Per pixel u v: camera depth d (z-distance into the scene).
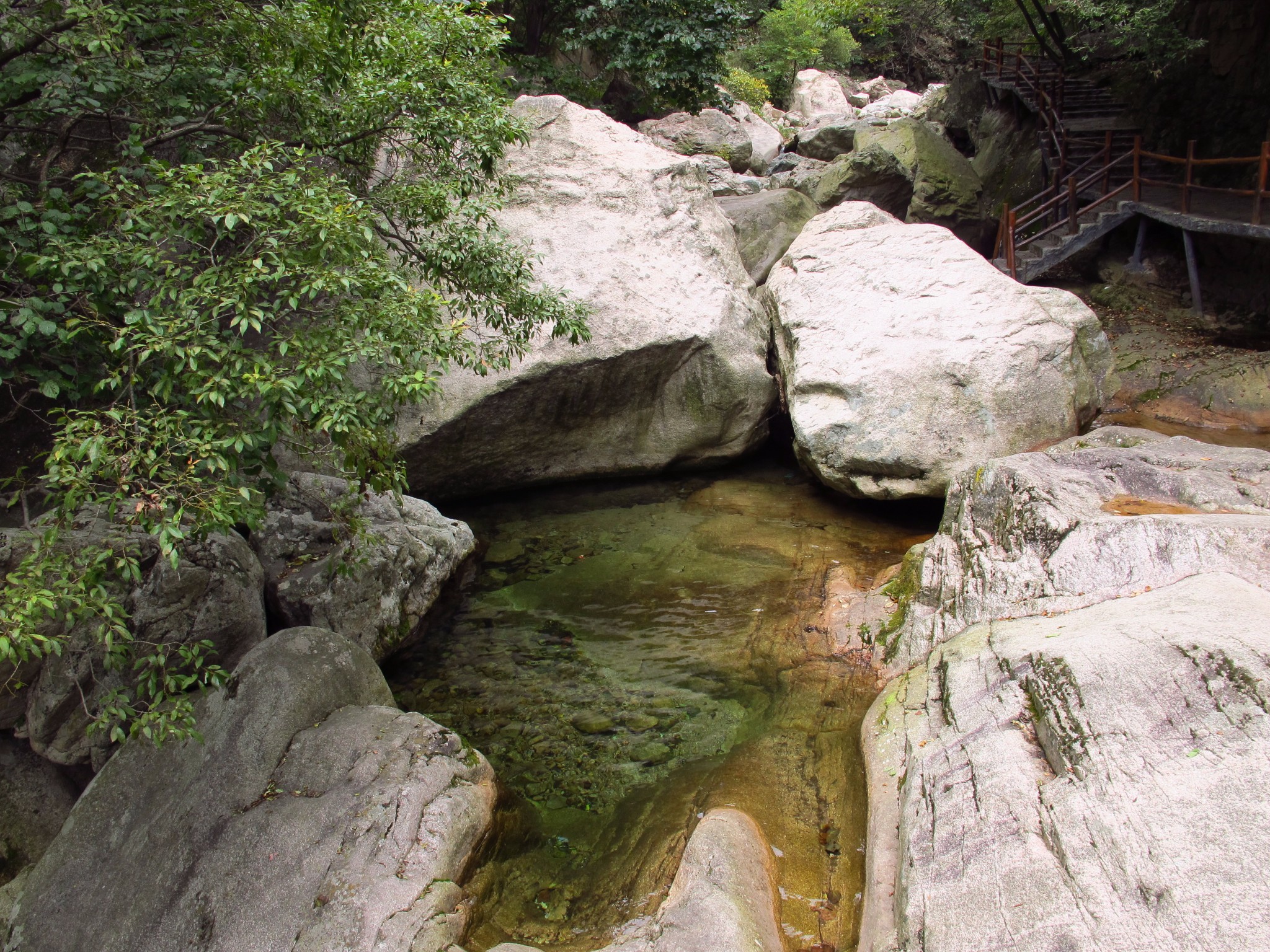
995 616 4.47
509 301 5.30
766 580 6.27
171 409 4.06
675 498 8.00
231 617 4.54
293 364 3.86
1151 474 5.18
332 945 3.07
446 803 3.66
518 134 5.24
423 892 3.28
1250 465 5.25
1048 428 7.15
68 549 4.08
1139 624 3.42
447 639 5.76
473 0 5.22
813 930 3.20
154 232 3.74
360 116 4.87
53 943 3.37
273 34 4.55
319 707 4.12
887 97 29.80
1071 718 3.00
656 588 6.30
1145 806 2.48
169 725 3.46
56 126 5.14
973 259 8.10
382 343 3.70
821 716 4.56
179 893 3.37
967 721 3.53
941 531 5.93
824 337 7.83
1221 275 11.38
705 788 4.08
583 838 3.88
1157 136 13.75
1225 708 2.70
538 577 6.59
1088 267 12.80
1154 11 11.52
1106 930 2.18
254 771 3.79
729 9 14.24
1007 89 17.12
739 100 25.25
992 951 2.33
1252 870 2.12
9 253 4.11
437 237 6.86
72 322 3.66
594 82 15.41
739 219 10.60
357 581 5.29
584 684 5.16
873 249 8.52
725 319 8.23
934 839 2.94
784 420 8.89
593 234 8.31
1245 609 3.27
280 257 3.64
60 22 4.25
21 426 5.05
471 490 8.09
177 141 5.54
